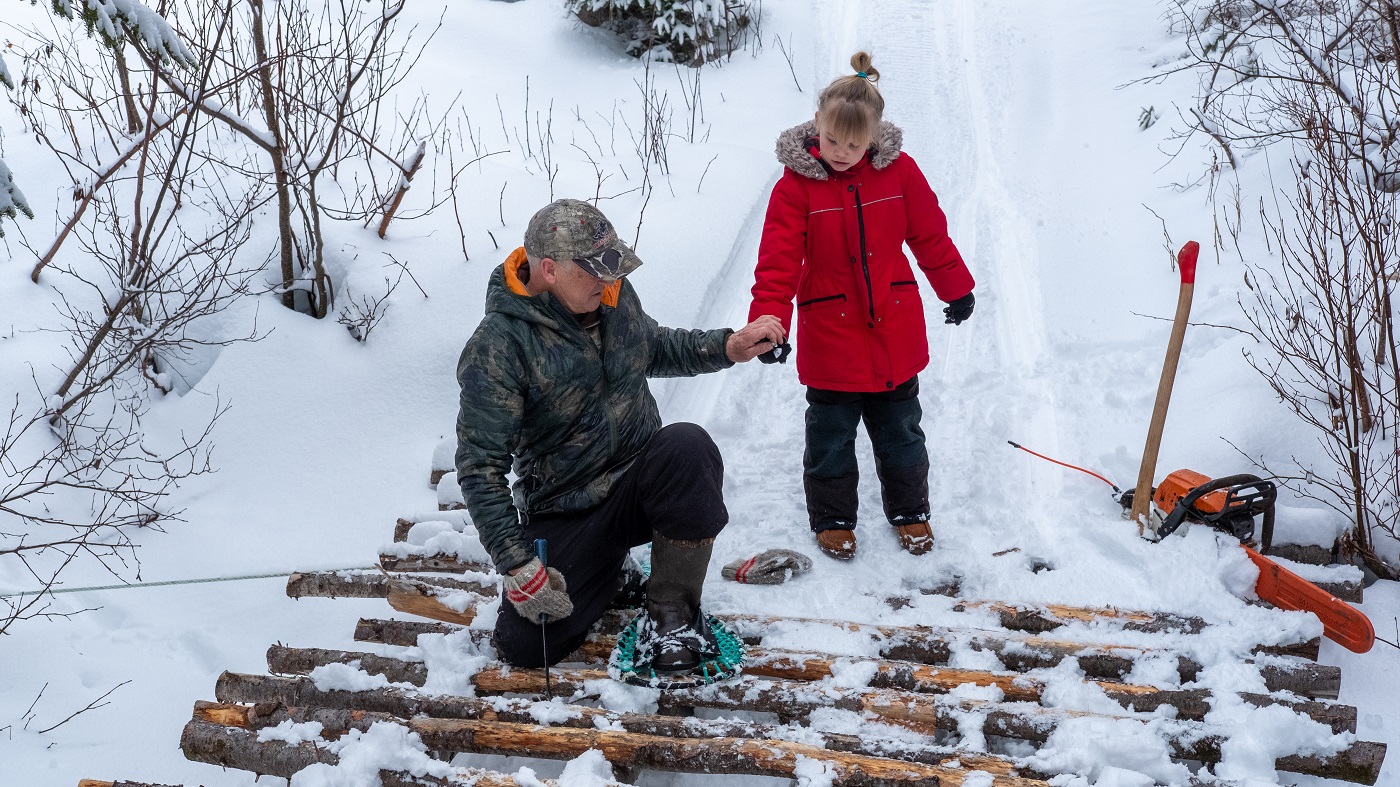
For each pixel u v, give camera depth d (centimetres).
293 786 239
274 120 430
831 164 312
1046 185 626
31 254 450
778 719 276
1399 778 257
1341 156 430
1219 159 568
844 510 351
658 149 655
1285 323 424
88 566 351
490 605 303
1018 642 291
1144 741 243
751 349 280
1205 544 322
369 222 500
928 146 688
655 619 277
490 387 255
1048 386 450
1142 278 505
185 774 275
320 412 423
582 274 252
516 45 830
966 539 358
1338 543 339
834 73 806
